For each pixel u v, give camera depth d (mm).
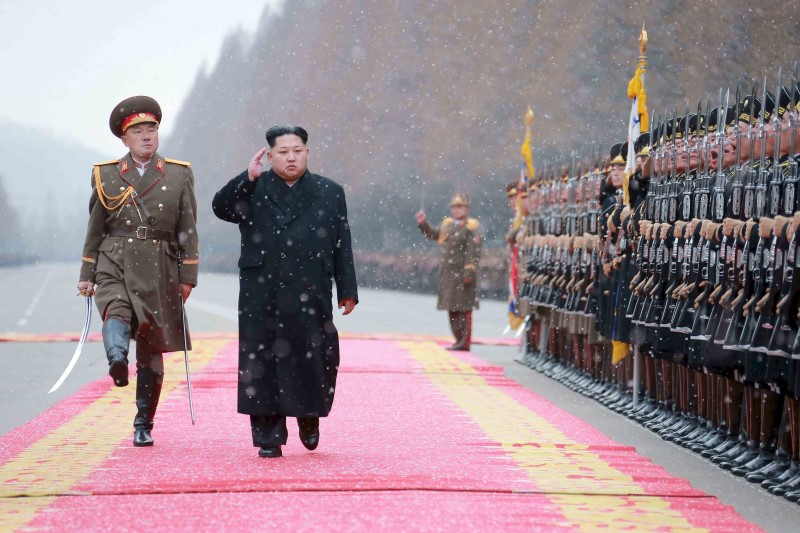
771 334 11961
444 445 13969
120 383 13125
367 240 92250
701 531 9820
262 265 13094
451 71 82688
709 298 13695
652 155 16547
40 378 21719
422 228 29141
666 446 15117
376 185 91250
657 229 15758
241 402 12914
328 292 13203
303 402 12914
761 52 35406
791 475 12328
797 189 11867
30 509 10258
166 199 13992
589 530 9734
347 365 23859
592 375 20953
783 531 10383
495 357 27812
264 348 12984
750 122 13062
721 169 13852
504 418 16547
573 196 22594
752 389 13250
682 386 15820
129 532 9484
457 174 81188
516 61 72375
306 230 13164
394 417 16469
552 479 11844
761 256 12406
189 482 11414
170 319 14133
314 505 10453
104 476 11758
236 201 13359
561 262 22672
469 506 10516
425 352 27609
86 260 14016
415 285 74062
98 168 14016
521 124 74000
